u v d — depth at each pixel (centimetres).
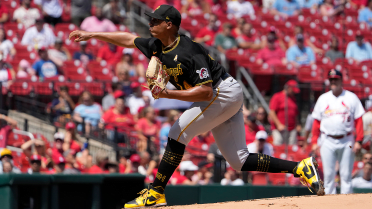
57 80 3309
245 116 3278
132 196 1742
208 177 2908
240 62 4338
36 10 4562
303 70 4294
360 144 2178
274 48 4481
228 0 5644
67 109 3334
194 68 1308
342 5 6022
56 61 3741
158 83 1279
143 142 3122
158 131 3356
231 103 1370
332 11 6034
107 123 3158
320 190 1412
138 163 2794
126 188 1741
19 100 3362
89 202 1667
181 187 2414
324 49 5353
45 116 3375
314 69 4338
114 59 4203
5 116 2958
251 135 3141
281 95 3428
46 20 4688
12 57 3950
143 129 3309
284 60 4475
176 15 1324
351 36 5653
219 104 1362
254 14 5675
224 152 1455
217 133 1450
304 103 3488
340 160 2172
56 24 4738
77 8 4869
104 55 4197
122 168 2831
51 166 2600
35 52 4025
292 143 3350
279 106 3406
